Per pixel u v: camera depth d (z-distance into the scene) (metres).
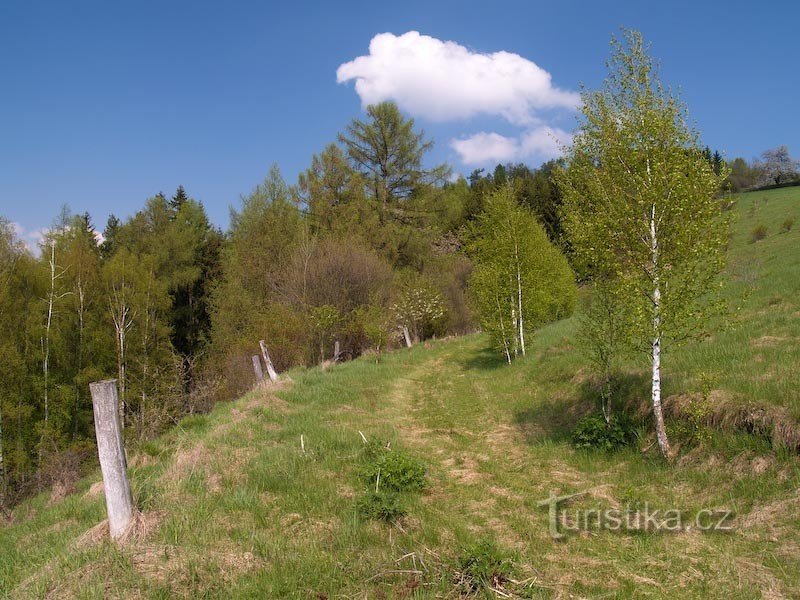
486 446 9.77
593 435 8.75
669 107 7.83
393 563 5.09
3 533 8.30
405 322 27.39
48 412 22.53
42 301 23.59
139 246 39.09
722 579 4.75
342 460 8.31
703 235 7.55
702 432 7.30
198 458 8.23
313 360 25.33
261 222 33.69
